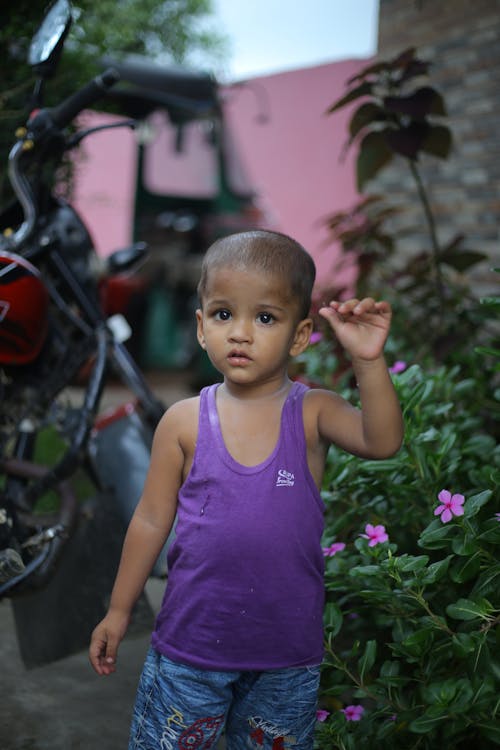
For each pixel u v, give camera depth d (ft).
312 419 4.94
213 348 4.76
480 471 7.20
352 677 6.04
